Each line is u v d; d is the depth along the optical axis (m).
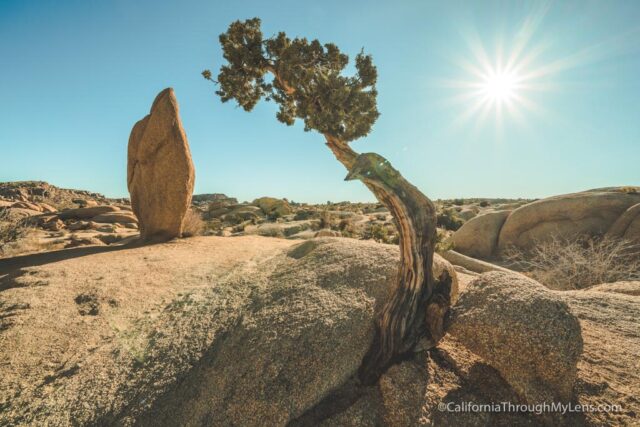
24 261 7.97
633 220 11.09
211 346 3.95
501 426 2.77
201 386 3.35
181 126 10.38
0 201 30.41
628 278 8.73
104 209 24.97
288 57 3.95
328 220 23.11
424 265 3.50
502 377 3.18
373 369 3.40
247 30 4.25
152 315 4.88
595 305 5.16
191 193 10.85
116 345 4.12
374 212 38.66
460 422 2.81
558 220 13.15
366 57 4.00
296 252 7.09
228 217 29.17
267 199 33.00
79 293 5.48
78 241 11.52
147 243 9.85
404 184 3.37
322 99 3.71
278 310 4.30
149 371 3.62
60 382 3.50
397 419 2.91
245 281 5.77
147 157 10.30
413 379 3.21
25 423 3.01
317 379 3.23
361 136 3.87
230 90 4.56
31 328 4.36
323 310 4.05
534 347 2.93
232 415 3.05
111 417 3.10
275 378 3.28
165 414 3.12
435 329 3.49
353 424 2.94
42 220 20.33
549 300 3.17
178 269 6.84
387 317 3.53
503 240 14.58
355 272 4.86
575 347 2.87
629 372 3.31
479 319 3.31
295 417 3.03
